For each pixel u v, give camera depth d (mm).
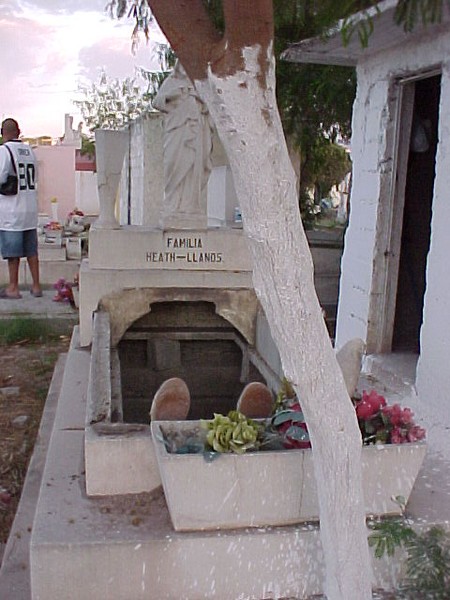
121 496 3162
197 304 6395
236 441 2846
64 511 3020
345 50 4910
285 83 8461
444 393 4172
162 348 6316
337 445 2332
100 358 4473
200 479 2818
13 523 3705
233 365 6465
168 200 6332
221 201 11570
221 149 10344
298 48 4906
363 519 2445
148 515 3004
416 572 2896
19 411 5828
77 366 5605
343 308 5598
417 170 5484
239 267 6383
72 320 8648
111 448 3119
